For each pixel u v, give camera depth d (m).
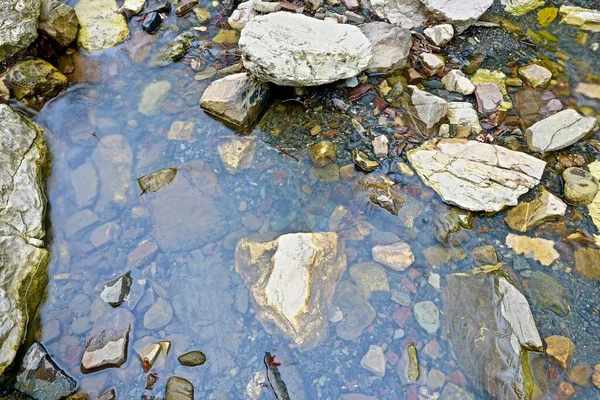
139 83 1.39
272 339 1.06
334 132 1.28
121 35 1.45
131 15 1.49
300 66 1.23
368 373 1.03
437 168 1.21
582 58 1.39
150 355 1.04
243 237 1.17
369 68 1.35
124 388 1.03
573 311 1.07
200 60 1.42
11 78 1.31
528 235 1.14
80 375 1.04
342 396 1.01
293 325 1.03
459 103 1.30
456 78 1.33
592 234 1.14
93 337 1.07
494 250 1.13
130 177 1.25
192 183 1.24
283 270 1.07
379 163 1.23
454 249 1.14
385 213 1.18
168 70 1.41
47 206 1.22
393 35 1.37
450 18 1.40
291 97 1.33
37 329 1.08
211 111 1.32
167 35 1.46
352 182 1.22
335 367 1.04
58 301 1.11
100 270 1.14
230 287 1.12
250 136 1.29
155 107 1.35
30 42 1.35
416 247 1.14
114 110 1.35
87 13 1.47
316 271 1.08
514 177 1.19
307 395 1.01
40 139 1.29
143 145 1.29
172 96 1.36
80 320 1.09
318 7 1.47
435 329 1.06
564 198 1.18
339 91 1.33
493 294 1.08
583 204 1.17
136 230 1.19
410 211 1.18
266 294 1.06
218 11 1.51
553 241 1.13
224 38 1.45
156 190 1.23
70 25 1.41
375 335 1.06
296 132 1.29
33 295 1.11
